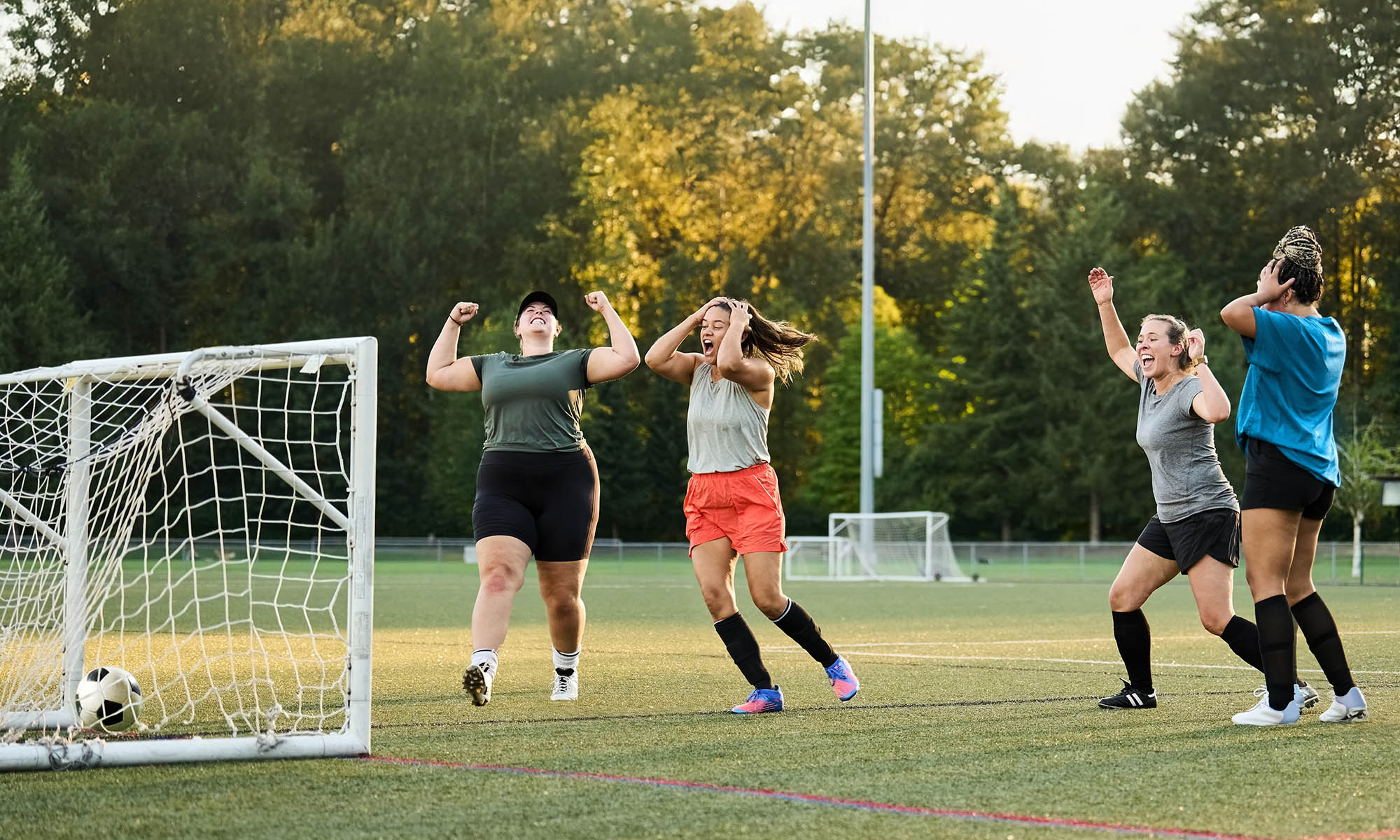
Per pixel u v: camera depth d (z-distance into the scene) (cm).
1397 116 5181
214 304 5238
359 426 484
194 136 5119
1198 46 5462
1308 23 5284
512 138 5391
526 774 439
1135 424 5109
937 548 2756
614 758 471
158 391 581
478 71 5372
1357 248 5341
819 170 5731
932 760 464
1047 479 5128
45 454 601
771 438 5525
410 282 5178
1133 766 451
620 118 5459
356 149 5338
